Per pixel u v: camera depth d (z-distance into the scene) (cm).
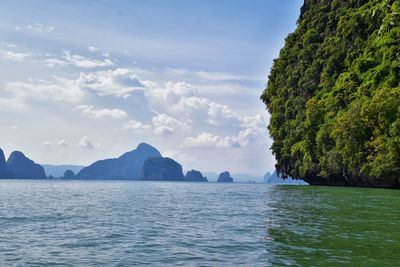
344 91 6438
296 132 7681
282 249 1208
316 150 6869
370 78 6131
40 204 3584
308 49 8469
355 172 5766
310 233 1504
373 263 1012
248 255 1144
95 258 1165
